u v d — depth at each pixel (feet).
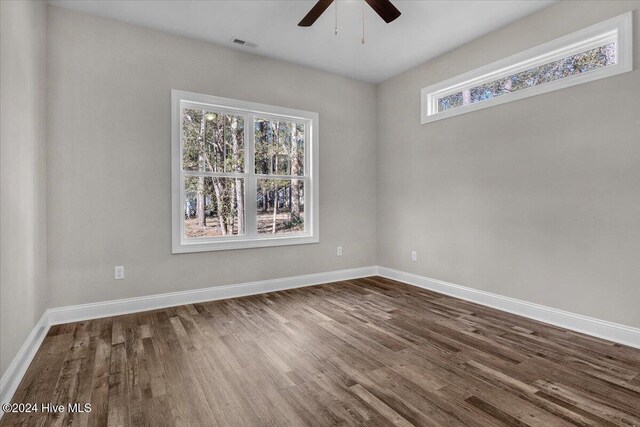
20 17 7.25
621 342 8.34
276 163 13.78
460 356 7.64
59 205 9.63
